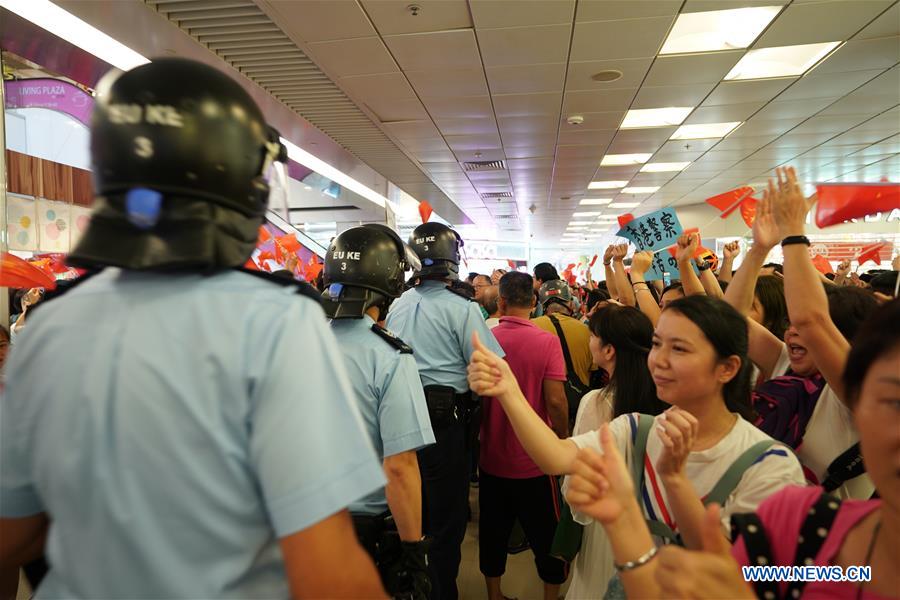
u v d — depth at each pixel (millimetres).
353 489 576
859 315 1341
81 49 3557
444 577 1821
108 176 569
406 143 6477
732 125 5973
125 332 562
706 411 1063
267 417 550
